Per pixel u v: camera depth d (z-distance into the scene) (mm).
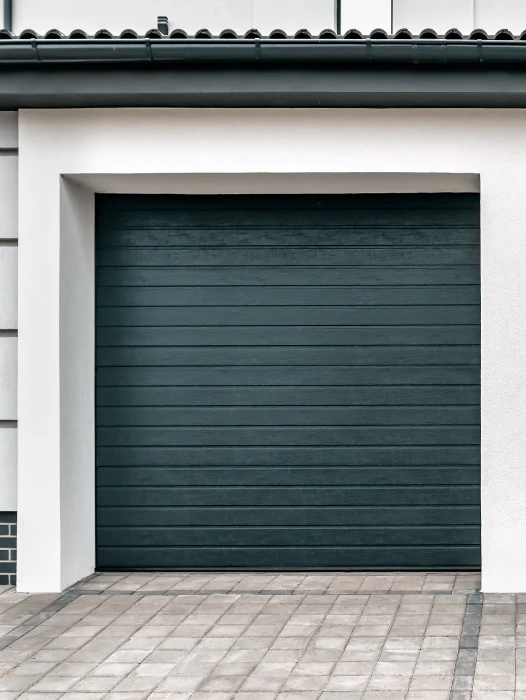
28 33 7363
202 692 5480
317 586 7793
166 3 8180
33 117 7715
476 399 8188
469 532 8203
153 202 8367
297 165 7582
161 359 8375
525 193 7422
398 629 6543
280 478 8305
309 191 8203
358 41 7020
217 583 7961
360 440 8258
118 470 8375
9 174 7914
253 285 8320
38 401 7734
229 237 8328
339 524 8273
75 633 6645
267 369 8312
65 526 7859
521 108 7418
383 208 8250
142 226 8375
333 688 5469
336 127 7555
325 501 8281
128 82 7336
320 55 7086
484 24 7984
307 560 8297
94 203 8359
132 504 8367
